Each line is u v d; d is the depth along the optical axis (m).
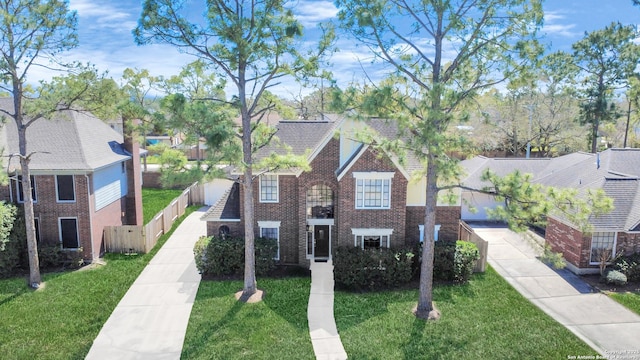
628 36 37.56
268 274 20.30
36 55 17.02
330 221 21.64
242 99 16.61
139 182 27.48
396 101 14.94
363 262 18.36
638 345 14.02
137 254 22.95
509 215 14.27
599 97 39.12
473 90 15.14
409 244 20.80
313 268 21.02
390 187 19.72
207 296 17.77
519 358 13.38
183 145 16.22
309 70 16.22
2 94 23.73
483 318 15.85
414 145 14.67
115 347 14.05
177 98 14.95
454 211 20.84
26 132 21.78
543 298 17.61
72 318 15.87
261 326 15.27
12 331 14.92
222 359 13.35
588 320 15.73
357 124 20.31
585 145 44.50
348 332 14.90
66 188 20.98
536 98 42.78
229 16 15.28
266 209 21.67
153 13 14.95
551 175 28.22
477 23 14.60
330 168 20.94
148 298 17.56
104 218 23.08
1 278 19.45
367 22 14.47
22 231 20.27
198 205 34.62
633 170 24.23
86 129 23.39
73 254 20.97
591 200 13.79
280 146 22.58
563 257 21.31
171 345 14.12
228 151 15.02
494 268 20.92
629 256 19.97
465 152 15.66
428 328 15.14
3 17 15.68
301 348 13.91
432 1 14.48
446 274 19.14
